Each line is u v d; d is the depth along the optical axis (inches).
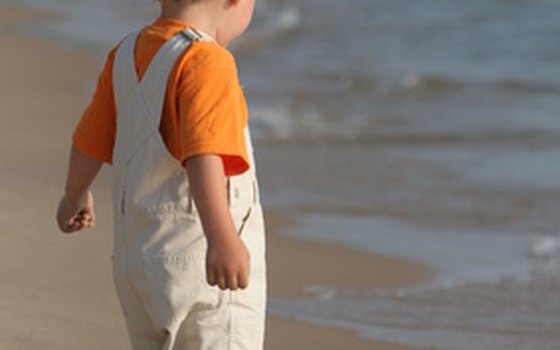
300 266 729.0
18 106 1224.2
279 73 1647.4
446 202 944.3
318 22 2132.1
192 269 327.9
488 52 1845.5
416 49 1876.2
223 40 347.6
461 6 2271.2
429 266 751.1
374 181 1012.5
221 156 322.0
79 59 1668.3
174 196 330.3
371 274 723.4
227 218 317.7
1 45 1737.2
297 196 946.7
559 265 763.4
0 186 789.2
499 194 976.3
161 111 331.3
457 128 1274.6
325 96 1471.5
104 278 595.5
